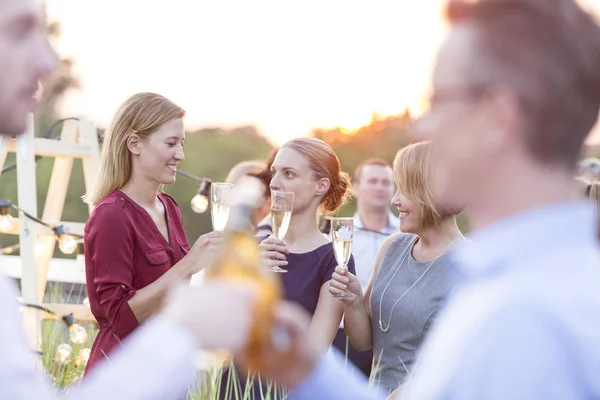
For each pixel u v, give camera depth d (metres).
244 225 1.27
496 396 0.97
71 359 4.27
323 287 3.40
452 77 1.07
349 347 4.06
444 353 1.04
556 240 1.04
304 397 1.29
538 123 1.03
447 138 1.08
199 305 1.09
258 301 1.13
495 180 1.07
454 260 1.11
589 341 0.98
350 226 3.11
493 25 1.05
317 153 3.55
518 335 0.98
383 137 23.14
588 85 1.04
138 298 3.12
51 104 21.53
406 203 3.10
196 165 22.61
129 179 3.41
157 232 3.37
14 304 1.14
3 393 1.07
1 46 1.15
